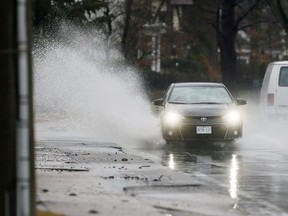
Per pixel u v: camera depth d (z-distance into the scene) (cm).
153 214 2331
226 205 2639
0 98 1930
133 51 10806
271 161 4097
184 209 2514
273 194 2908
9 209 1938
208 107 5109
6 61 1927
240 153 4538
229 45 11250
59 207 2362
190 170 3669
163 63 12962
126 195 2706
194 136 5012
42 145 4762
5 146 1938
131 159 4000
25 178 1884
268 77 6072
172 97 5297
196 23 13038
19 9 1895
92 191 2766
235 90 11244
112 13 10281
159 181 3152
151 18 11306
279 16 11075
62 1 8800
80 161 3850
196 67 13325
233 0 11212
